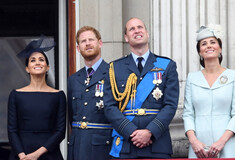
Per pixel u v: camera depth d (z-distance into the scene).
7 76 23.94
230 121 16.59
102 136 17.58
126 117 16.41
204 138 16.77
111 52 21.30
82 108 17.92
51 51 22.83
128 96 16.50
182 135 20.48
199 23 21.06
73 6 21.70
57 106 18.17
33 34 23.70
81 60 21.81
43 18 23.45
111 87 16.81
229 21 21.09
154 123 15.88
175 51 20.98
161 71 16.61
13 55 23.95
